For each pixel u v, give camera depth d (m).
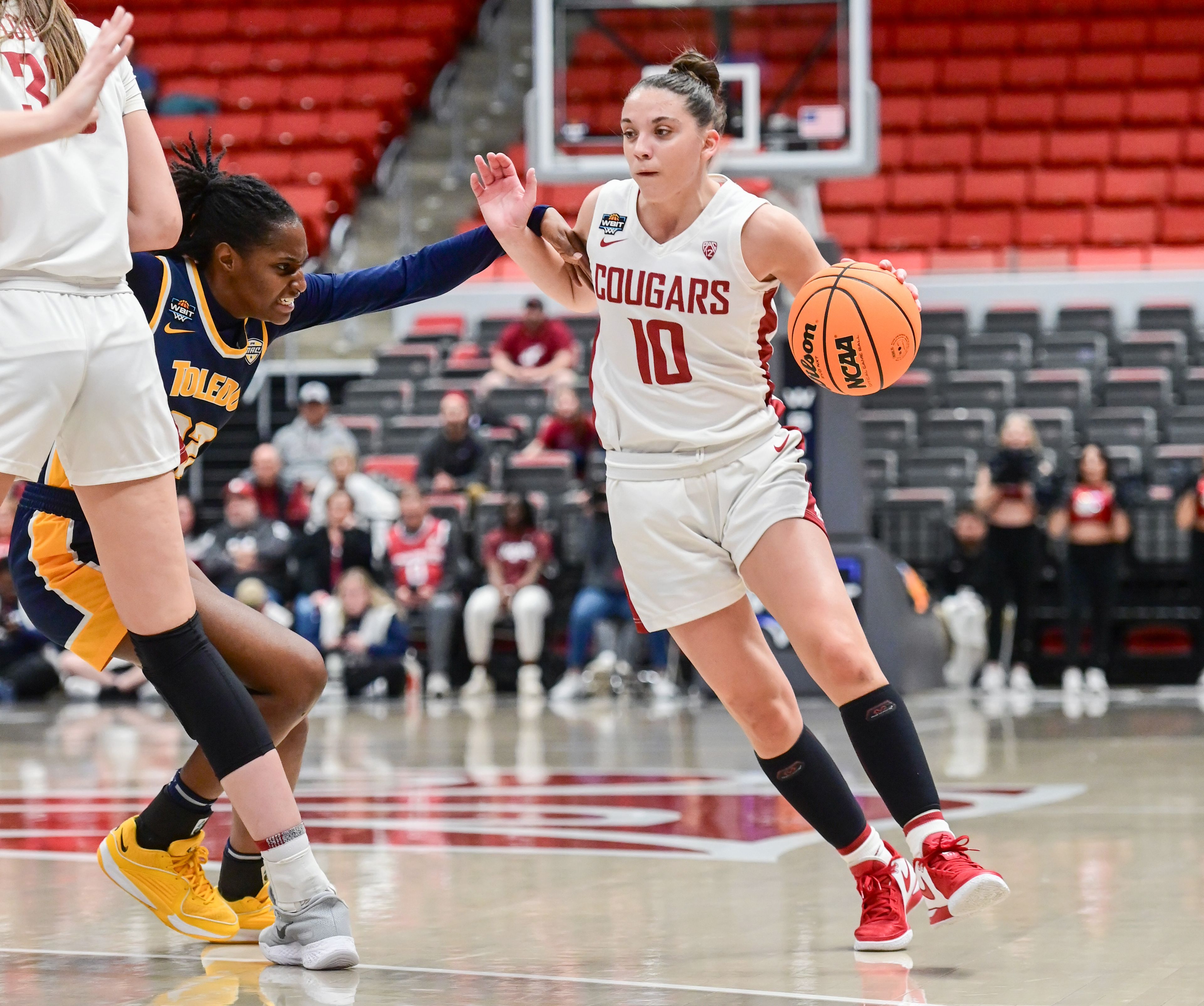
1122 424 19.05
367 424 20.03
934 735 11.36
